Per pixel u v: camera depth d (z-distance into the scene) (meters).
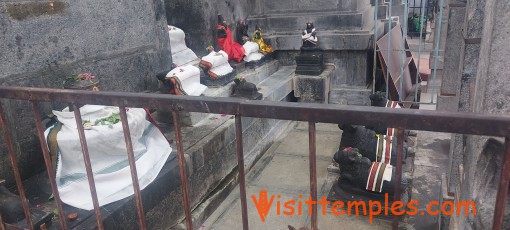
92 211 2.76
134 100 1.69
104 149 3.03
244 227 1.71
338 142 5.52
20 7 3.12
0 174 3.03
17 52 3.13
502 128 1.16
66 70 3.56
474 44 2.91
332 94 7.06
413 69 7.97
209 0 6.30
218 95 4.95
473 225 1.92
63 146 2.92
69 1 3.55
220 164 4.21
